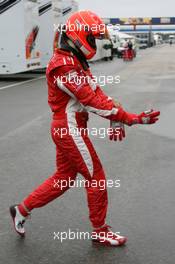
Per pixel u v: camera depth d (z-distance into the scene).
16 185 5.83
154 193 5.42
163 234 4.26
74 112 3.78
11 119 10.98
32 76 25.23
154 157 7.16
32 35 21.45
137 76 23.33
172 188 5.59
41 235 4.27
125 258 3.80
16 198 5.34
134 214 4.77
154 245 4.04
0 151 7.74
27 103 13.76
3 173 6.39
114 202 5.12
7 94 16.22
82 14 3.66
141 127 9.66
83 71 3.70
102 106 3.65
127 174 6.22
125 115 3.69
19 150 7.80
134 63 36.00
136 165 6.69
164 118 10.69
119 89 17.30
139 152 7.50
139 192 5.46
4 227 4.48
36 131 9.48
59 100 3.76
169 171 6.35
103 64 34.91
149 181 5.89
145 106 12.59
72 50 3.66
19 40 20.20
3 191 5.59
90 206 3.99
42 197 4.09
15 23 20.08
